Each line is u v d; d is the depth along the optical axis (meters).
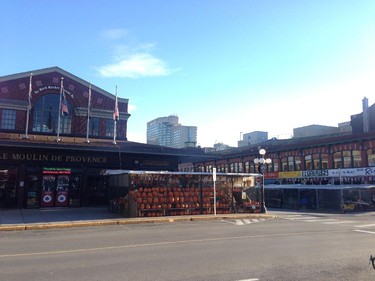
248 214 23.31
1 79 31.61
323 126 65.06
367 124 43.31
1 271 8.14
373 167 34.38
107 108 35.53
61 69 33.72
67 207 26.33
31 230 16.30
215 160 59.62
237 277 7.66
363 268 8.51
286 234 14.60
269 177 47.12
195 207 22.73
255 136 80.88
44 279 7.46
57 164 26.47
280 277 7.66
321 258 9.67
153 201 21.55
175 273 7.99
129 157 28.83
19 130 31.67
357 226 18.05
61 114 30.38
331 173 38.50
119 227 17.36
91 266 8.66
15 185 25.28
